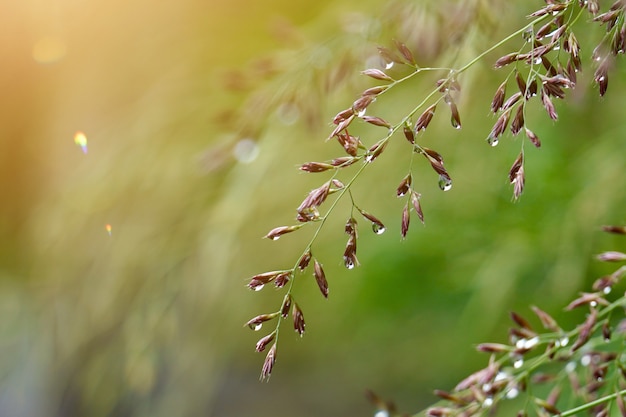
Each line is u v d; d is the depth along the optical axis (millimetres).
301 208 295
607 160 495
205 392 587
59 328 592
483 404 330
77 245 583
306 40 433
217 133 557
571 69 292
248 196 544
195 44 611
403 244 604
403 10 380
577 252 496
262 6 620
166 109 581
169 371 560
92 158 613
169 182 561
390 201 591
